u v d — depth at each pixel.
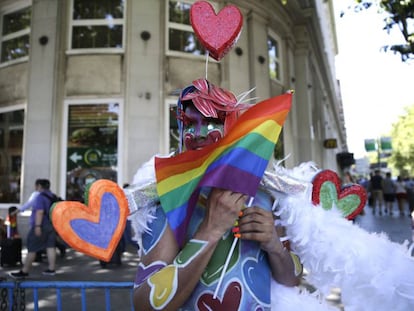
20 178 9.27
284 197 1.26
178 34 9.50
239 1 10.22
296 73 13.46
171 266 1.07
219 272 1.16
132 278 5.50
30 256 5.64
